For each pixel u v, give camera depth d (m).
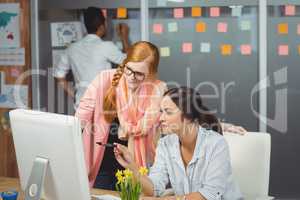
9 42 4.42
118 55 4.11
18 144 2.00
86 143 4.18
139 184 1.95
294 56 3.76
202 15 3.92
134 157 4.07
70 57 4.25
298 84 3.77
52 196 1.94
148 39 4.06
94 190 2.60
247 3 3.81
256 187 2.58
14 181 2.82
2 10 4.41
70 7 4.23
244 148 2.63
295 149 3.80
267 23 3.79
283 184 3.83
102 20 4.15
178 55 4.00
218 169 2.37
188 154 2.50
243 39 3.85
